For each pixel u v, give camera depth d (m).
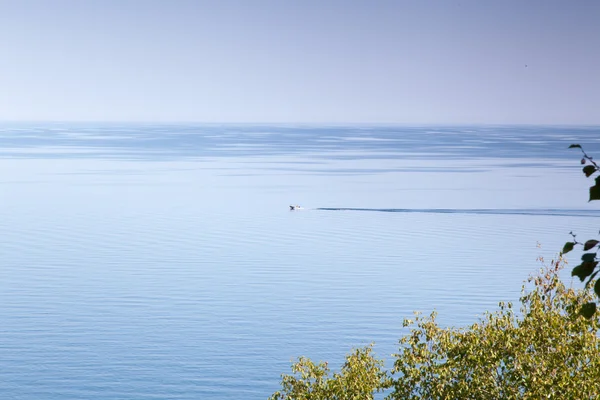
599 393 26.94
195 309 84.44
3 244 122.81
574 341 28.53
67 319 79.88
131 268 105.62
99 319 80.06
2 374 63.84
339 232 138.62
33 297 88.81
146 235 133.12
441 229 142.75
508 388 28.53
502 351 29.30
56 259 111.25
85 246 122.06
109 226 142.12
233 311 83.88
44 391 60.78
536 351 29.19
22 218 149.75
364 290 94.88
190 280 98.62
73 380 62.78
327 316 82.69
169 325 78.19
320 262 111.69
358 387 31.16
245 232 137.88
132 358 67.94
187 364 66.69
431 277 103.00
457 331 32.06
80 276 100.06
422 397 30.17
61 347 70.69
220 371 65.31
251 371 65.56
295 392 33.62
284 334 75.94
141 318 80.69
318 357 69.88
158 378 63.47
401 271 106.44
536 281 31.77
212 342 72.88
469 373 29.59
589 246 12.10
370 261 113.19
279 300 89.12
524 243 129.75
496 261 114.75
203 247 122.88
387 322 81.19
